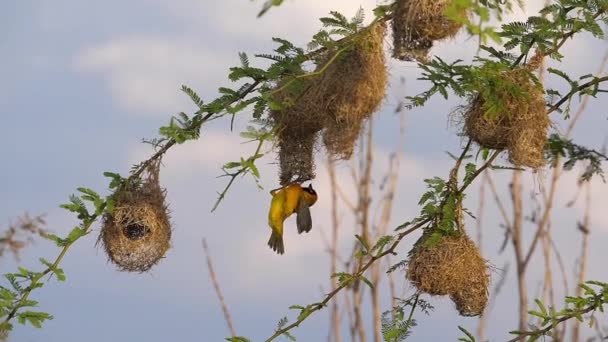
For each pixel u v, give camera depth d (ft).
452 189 37.93
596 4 35.70
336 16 34.73
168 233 40.75
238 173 30.96
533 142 37.14
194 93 35.27
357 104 34.81
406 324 37.42
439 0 34.35
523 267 39.09
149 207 40.04
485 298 39.14
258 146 31.58
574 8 35.60
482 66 34.83
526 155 37.01
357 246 40.73
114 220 40.01
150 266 40.75
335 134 35.29
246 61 35.09
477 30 21.39
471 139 37.78
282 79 34.60
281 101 34.96
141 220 39.88
